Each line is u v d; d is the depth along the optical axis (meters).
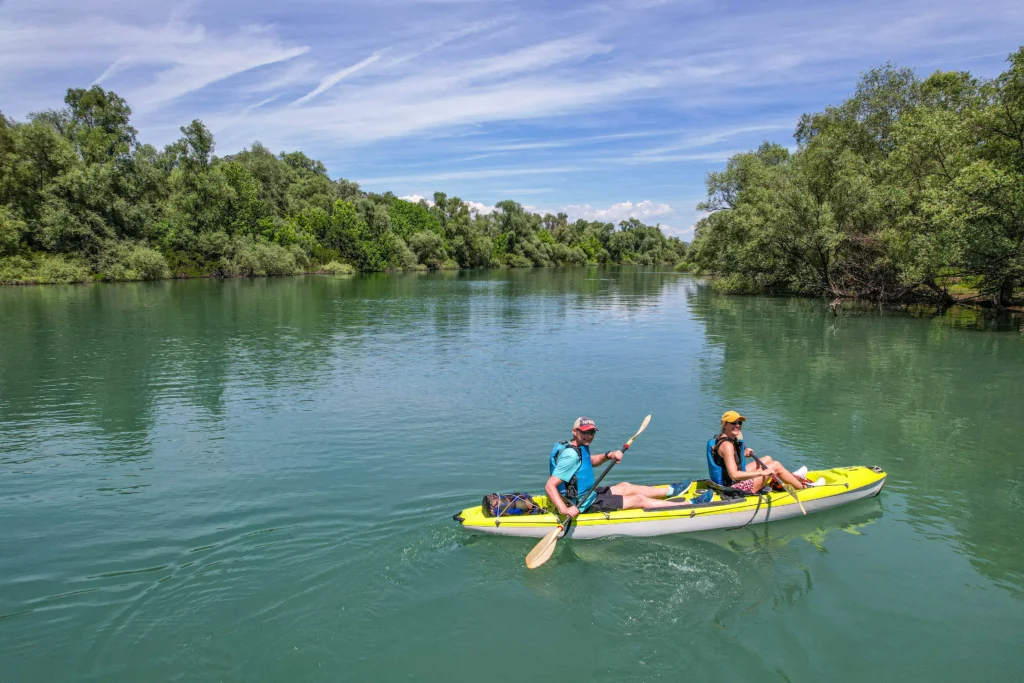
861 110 34.41
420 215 88.31
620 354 16.97
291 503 7.09
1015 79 20.36
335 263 66.25
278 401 11.73
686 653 4.62
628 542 6.22
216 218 58.09
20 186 46.19
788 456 8.82
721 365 15.33
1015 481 7.90
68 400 11.79
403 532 6.38
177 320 24.09
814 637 4.81
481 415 10.75
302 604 5.18
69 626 4.88
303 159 103.25
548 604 5.21
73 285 43.41
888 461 8.62
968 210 19.84
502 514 6.34
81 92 59.34
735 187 41.81
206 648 4.64
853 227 29.22
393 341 19.34
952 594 5.40
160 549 6.06
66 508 7.01
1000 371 14.51
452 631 4.86
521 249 104.31
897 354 16.78
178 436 9.61
